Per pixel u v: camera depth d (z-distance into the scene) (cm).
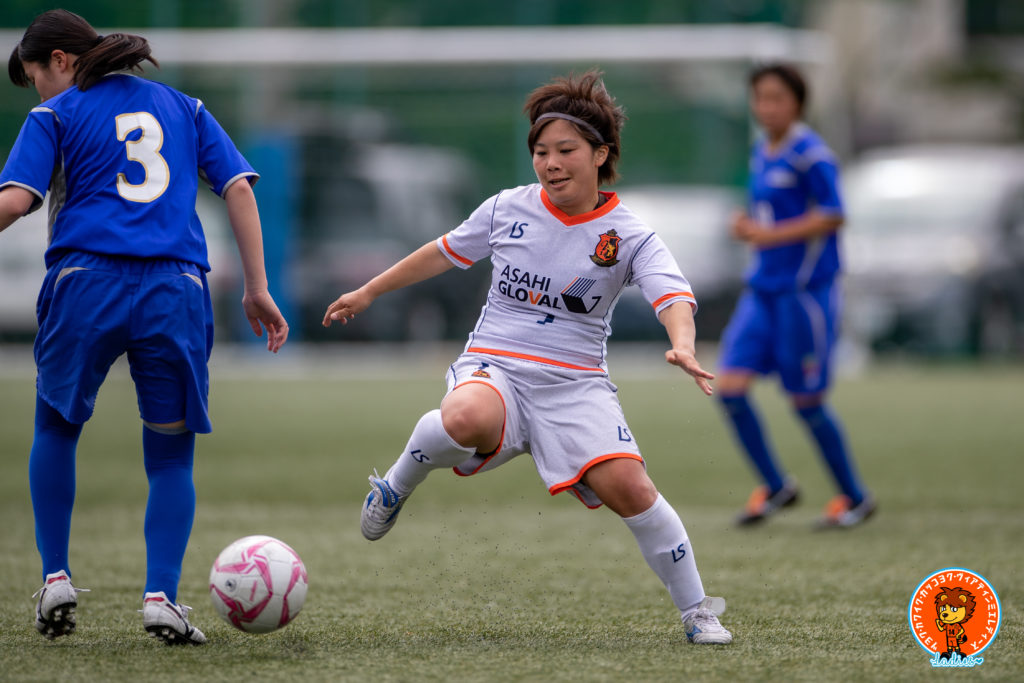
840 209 2258
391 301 6612
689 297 1290
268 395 4772
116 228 1250
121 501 2411
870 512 2209
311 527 2139
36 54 1322
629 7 6962
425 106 6944
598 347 1360
